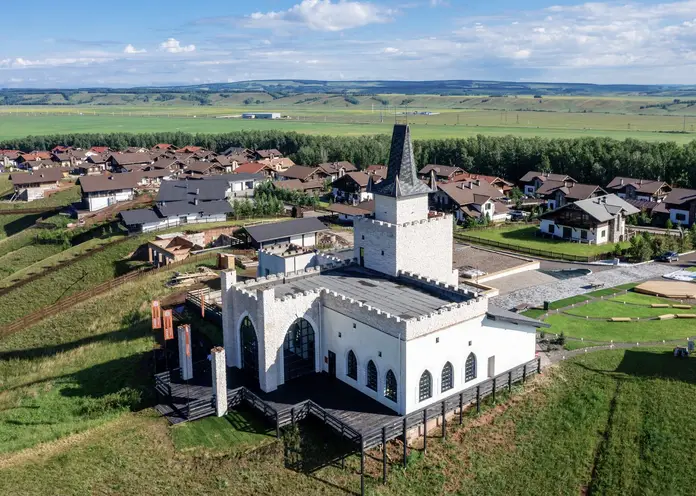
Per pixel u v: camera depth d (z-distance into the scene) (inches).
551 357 2496.3
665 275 3612.2
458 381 2166.6
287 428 1989.4
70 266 4261.8
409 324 1941.4
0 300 3939.5
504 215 5546.3
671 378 2268.7
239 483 1797.5
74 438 1985.7
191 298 3127.5
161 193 5142.7
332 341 2285.9
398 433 1911.9
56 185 7170.3
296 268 2854.3
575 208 4539.9
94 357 2721.5
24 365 2883.9
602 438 2036.2
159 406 2164.1
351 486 1808.6
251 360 2332.7
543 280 3585.1
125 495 1740.9
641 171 6540.4
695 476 1836.9
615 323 2861.7
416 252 2546.8
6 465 1841.8
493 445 2007.9
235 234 4675.2
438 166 7618.1
